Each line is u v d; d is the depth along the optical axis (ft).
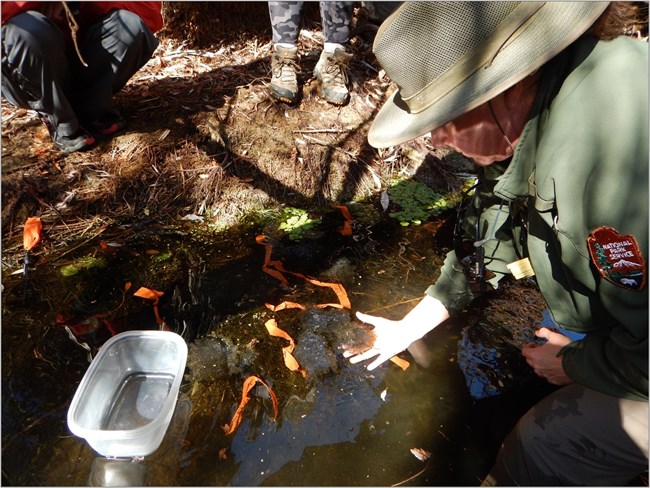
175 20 11.03
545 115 4.01
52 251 7.59
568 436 4.52
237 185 8.78
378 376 6.13
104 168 8.56
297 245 8.05
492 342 6.57
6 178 8.02
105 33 8.02
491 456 5.36
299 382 6.02
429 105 3.97
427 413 5.75
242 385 5.93
